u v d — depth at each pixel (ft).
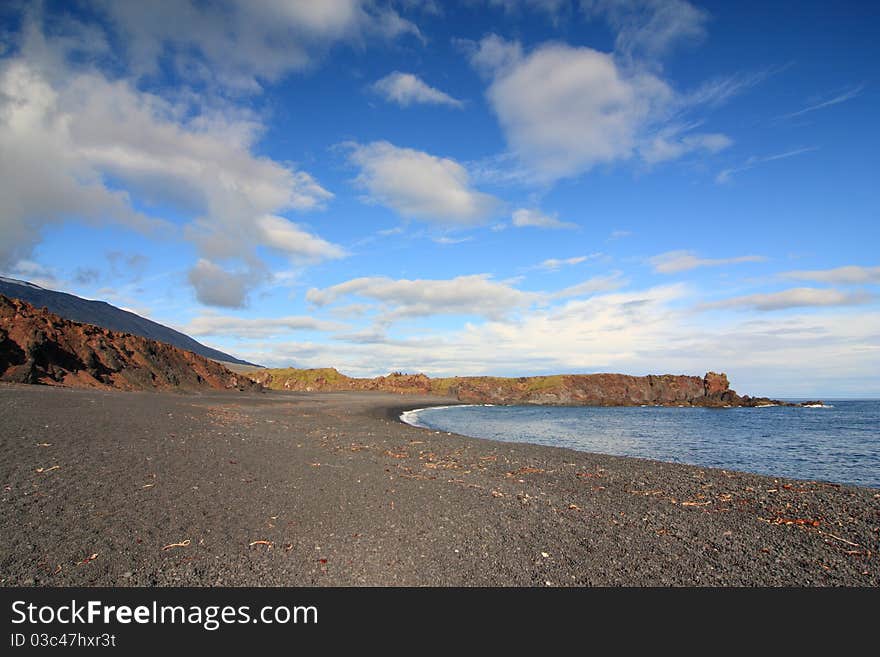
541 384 391.04
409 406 295.69
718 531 33.53
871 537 33.27
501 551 28.19
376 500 37.52
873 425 178.91
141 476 38.78
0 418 56.18
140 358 179.73
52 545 24.98
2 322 133.90
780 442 119.65
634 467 63.87
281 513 32.73
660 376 391.86
